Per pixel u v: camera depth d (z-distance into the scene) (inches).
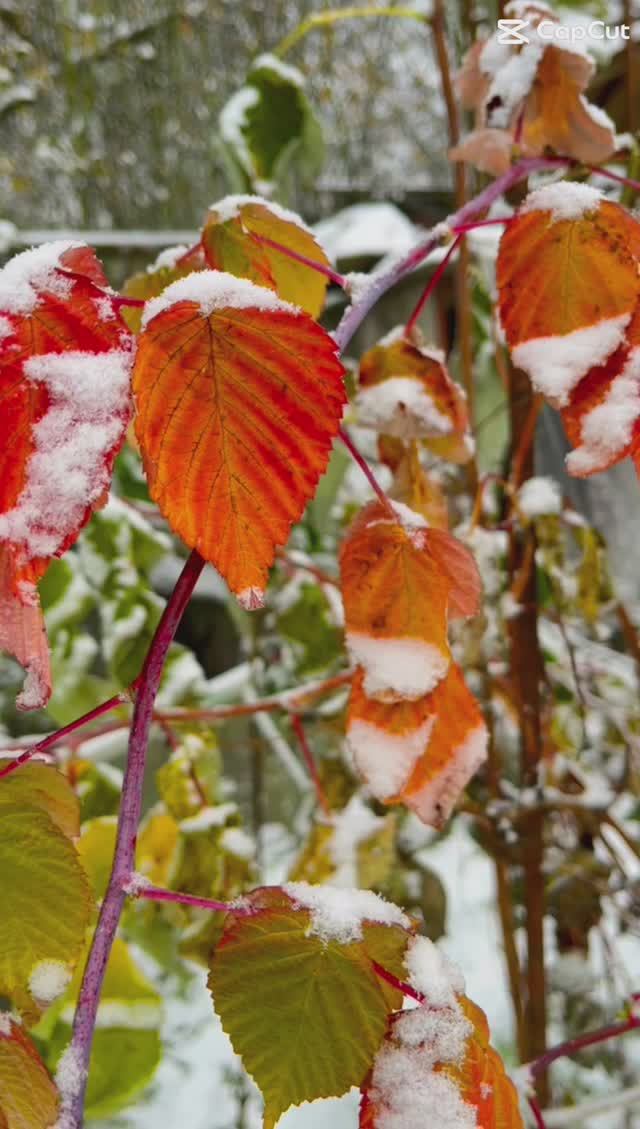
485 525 38.4
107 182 161.3
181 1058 62.1
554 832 44.7
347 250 74.2
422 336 27.6
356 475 49.4
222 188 152.3
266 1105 20.2
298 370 19.6
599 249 22.5
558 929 42.4
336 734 38.7
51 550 19.0
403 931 21.1
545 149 27.0
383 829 35.3
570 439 22.4
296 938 20.8
